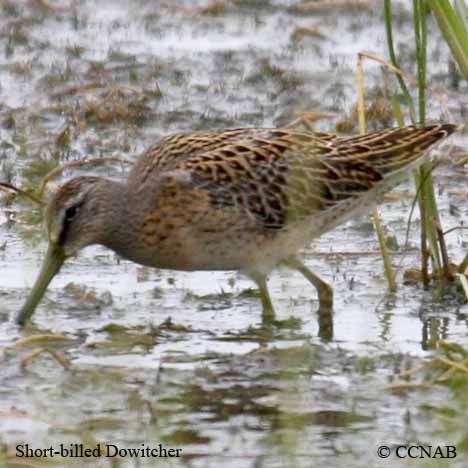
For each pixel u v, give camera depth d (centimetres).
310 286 1703
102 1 2825
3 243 1789
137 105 2259
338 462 1213
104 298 1630
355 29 2617
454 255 1766
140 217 1566
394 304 1638
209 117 2219
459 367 1379
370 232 1862
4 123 2189
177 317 1591
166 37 2617
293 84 2358
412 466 1199
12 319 1563
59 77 2378
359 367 1425
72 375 1405
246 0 2781
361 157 1612
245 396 1358
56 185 1939
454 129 1653
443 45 2542
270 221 1576
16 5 2748
